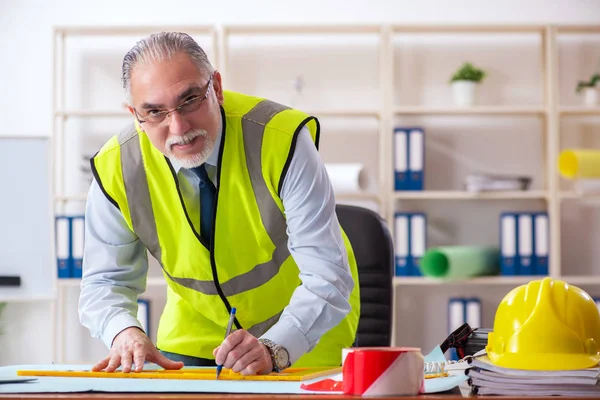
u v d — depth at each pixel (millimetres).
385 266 2096
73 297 4426
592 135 4516
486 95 4488
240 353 1382
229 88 4375
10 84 4496
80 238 4215
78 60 4500
